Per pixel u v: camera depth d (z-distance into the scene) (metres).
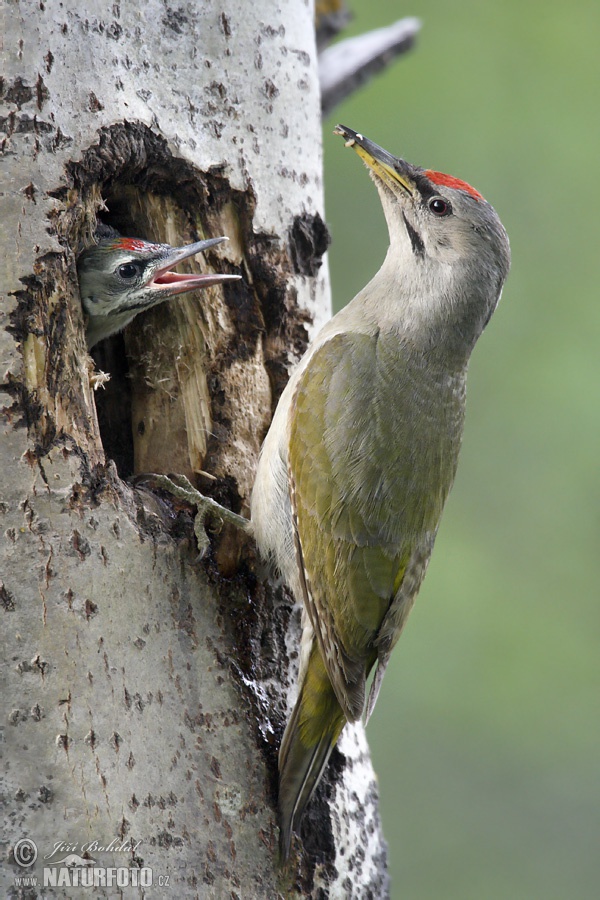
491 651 14.87
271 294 9.02
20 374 7.46
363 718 9.20
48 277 7.60
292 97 9.16
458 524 15.52
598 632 14.99
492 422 15.74
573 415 15.59
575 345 15.79
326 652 8.30
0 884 6.90
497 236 9.61
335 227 16.28
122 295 8.55
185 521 8.24
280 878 7.85
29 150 7.61
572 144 16.14
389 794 14.43
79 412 7.74
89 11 7.97
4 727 7.06
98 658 7.34
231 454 8.81
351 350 9.20
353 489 8.84
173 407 8.80
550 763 14.47
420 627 15.05
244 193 8.81
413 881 14.08
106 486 7.68
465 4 16.55
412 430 9.16
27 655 7.17
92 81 7.93
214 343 8.85
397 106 16.22
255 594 8.58
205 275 8.62
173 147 8.39
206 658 7.93
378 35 12.55
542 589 15.19
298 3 9.34
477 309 9.55
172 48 8.46
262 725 8.09
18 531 7.31
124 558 7.61
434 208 9.51
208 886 7.45
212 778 7.67
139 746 7.37
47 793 7.04
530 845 14.22
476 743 14.60
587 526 15.29
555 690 14.70
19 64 7.64
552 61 16.39
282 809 7.93
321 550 8.75
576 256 16.02
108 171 8.06
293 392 8.88
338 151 16.31
